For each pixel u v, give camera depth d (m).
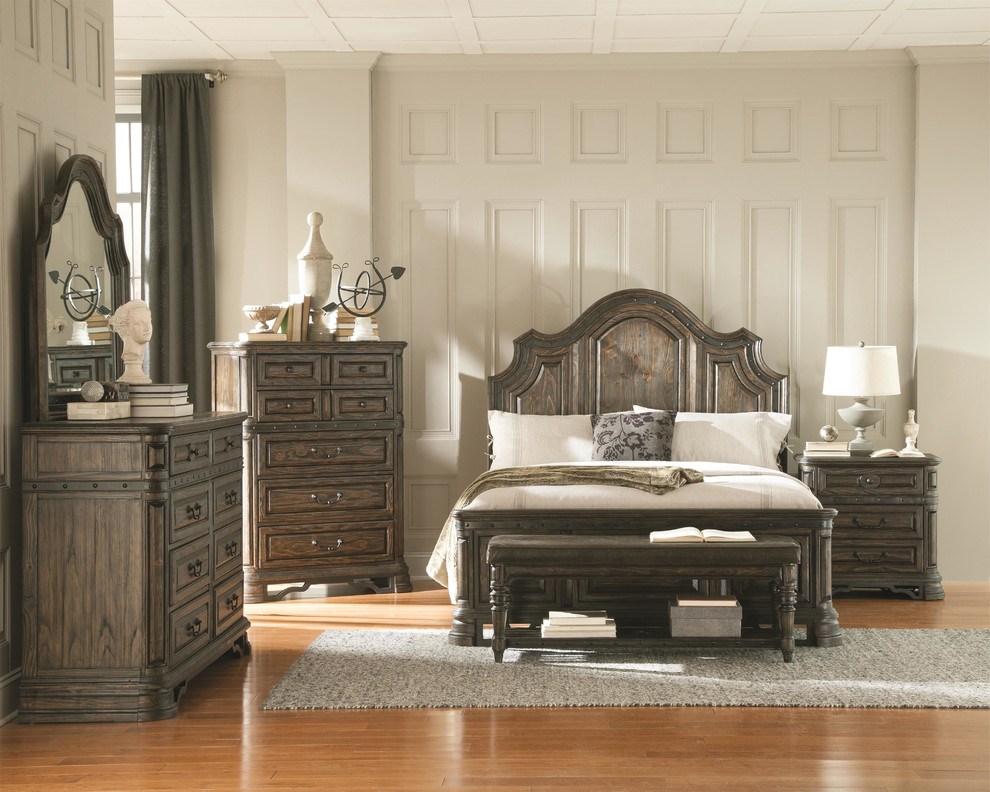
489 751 3.16
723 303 5.97
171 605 3.54
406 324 6.03
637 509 4.41
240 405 5.30
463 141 5.99
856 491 5.32
